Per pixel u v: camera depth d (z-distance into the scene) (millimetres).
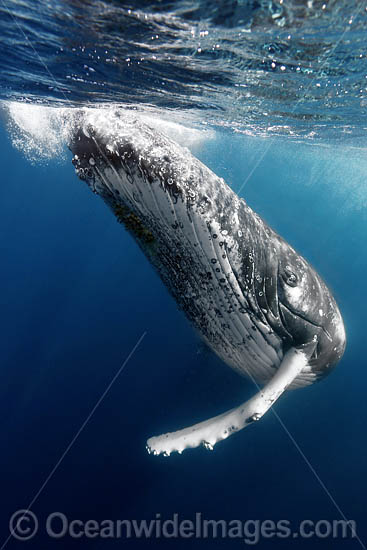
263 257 3508
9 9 3777
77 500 6691
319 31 3914
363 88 6312
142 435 7770
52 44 4621
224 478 6969
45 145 11742
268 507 6492
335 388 9469
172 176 2648
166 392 8648
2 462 7504
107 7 3422
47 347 10914
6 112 11031
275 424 8062
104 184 2926
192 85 6258
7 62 5672
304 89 6441
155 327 11586
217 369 8469
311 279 4035
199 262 3234
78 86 6500
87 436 7906
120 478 7055
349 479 7109
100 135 2654
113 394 8914
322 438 7891
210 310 3768
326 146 15531
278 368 4051
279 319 3820
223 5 3316
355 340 12055
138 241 3602
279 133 12492
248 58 4895
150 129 2832
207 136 13922
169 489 6809
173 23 3705
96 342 10992
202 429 3477
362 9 3379
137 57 4875
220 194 3047
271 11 3424
